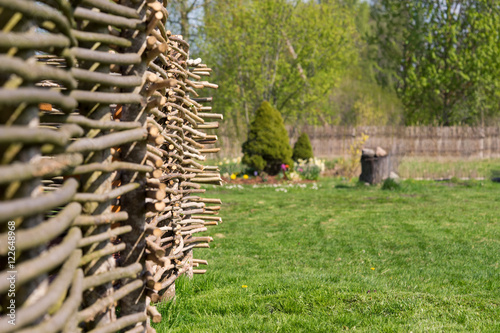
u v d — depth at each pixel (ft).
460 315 12.67
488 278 17.28
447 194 43.96
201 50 70.79
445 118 91.15
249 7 70.69
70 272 5.55
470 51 84.99
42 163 4.74
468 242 23.77
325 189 49.60
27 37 4.41
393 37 90.74
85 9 6.39
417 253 21.65
